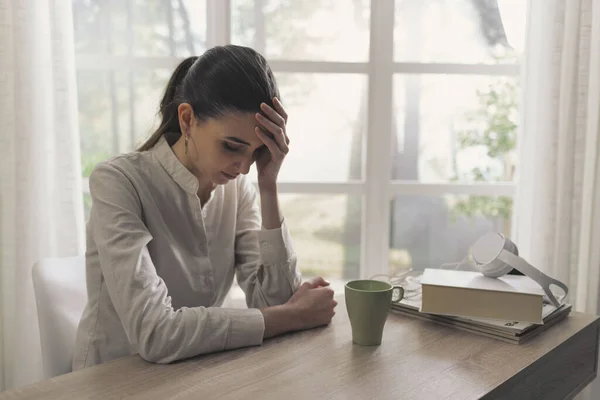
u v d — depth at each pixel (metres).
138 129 2.33
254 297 1.35
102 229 1.12
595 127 2.14
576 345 1.20
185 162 1.27
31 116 2.03
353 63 2.37
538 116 2.14
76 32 2.27
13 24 2.00
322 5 2.35
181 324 1.01
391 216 2.46
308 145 2.43
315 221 2.45
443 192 2.44
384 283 1.12
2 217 2.05
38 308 1.39
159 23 2.30
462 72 2.39
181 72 1.32
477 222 2.46
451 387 0.89
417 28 2.38
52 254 2.11
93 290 1.24
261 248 1.33
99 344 1.23
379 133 2.40
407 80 2.40
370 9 2.35
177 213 1.28
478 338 1.12
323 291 1.21
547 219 2.13
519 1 2.35
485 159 2.45
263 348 1.06
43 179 2.08
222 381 0.91
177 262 1.29
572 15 2.07
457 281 1.21
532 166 2.19
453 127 2.43
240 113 1.12
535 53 2.16
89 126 2.31
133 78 2.31
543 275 1.19
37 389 0.87
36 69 2.04
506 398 0.95
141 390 0.87
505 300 1.13
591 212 2.17
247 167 1.20
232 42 2.34
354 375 0.93
